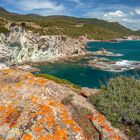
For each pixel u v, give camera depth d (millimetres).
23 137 7734
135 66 82625
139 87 12688
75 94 13164
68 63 91062
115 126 10422
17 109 8812
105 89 13445
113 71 72625
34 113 8523
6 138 7859
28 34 97875
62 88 12844
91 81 60500
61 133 7930
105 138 9211
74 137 7984
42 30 173000
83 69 77375
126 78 13656
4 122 8391
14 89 10281
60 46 110125
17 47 90188
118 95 11922
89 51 131375
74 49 115000
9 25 110062
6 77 12391
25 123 8188
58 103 9656
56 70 77125
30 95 9602
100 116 10453
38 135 7805
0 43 79500
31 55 97312
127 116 10711
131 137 10047
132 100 11180
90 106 11648
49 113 8547
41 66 85500
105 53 122250
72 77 65938
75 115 10367
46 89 10922
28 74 12773
